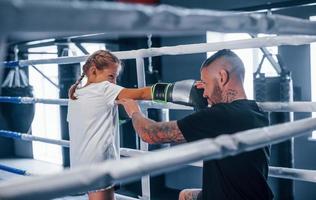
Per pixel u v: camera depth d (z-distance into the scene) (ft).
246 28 2.28
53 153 20.94
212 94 4.24
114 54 5.88
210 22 2.02
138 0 5.14
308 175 4.65
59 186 1.78
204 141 2.29
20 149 22.49
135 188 14.29
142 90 4.97
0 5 1.18
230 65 4.14
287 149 8.25
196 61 13.67
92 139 5.21
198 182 13.89
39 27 1.31
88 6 1.41
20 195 1.71
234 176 4.00
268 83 8.64
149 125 4.27
